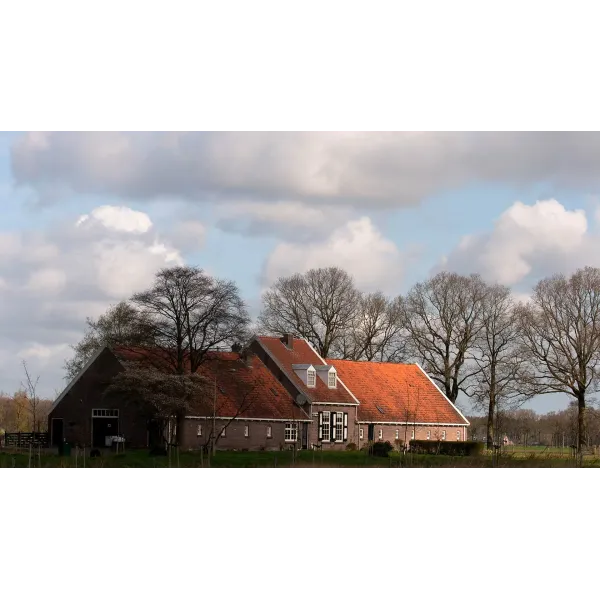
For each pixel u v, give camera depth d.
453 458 81.62
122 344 92.25
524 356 107.25
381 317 124.25
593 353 103.81
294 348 108.44
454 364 118.19
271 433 98.50
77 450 78.81
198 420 92.56
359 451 93.75
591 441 105.50
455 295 117.44
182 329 88.81
